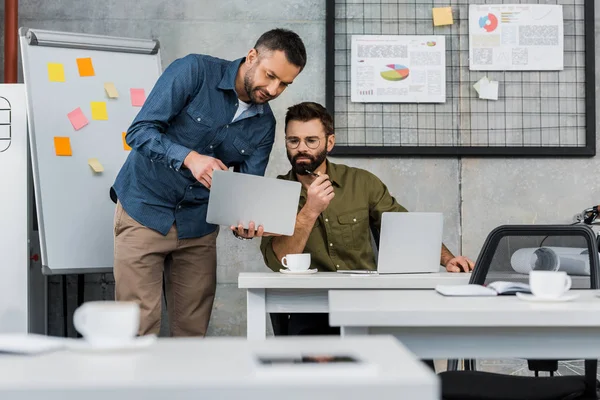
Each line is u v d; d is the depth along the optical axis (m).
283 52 2.85
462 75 3.86
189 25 3.86
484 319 1.31
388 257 2.60
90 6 3.84
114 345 0.91
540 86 3.88
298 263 2.67
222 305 3.83
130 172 3.05
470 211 3.87
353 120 3.84
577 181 3.89
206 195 3.12
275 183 2.67
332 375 0.73
